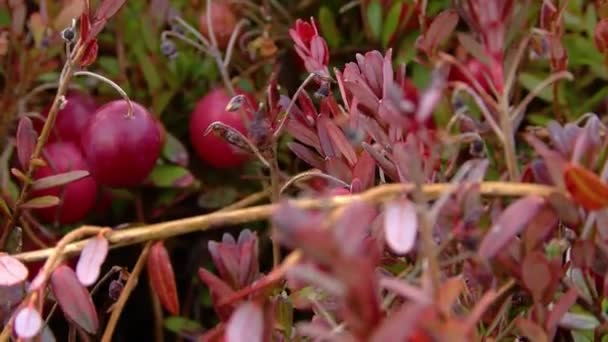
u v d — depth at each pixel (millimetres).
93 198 281
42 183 252
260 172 297
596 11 304
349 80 236
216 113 296
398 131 234
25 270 220
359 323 171
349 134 235
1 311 231
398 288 178
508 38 235
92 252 217
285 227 166
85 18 245
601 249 212
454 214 206
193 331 289
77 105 291
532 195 200
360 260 168
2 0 305
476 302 218
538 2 276
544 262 205
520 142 296
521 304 226
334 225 176
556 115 288
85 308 214
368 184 233
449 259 215
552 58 258
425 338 181
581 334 235
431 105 180
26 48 300
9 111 295
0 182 278
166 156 307
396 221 194
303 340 227
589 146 206
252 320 195
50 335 233
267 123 251
